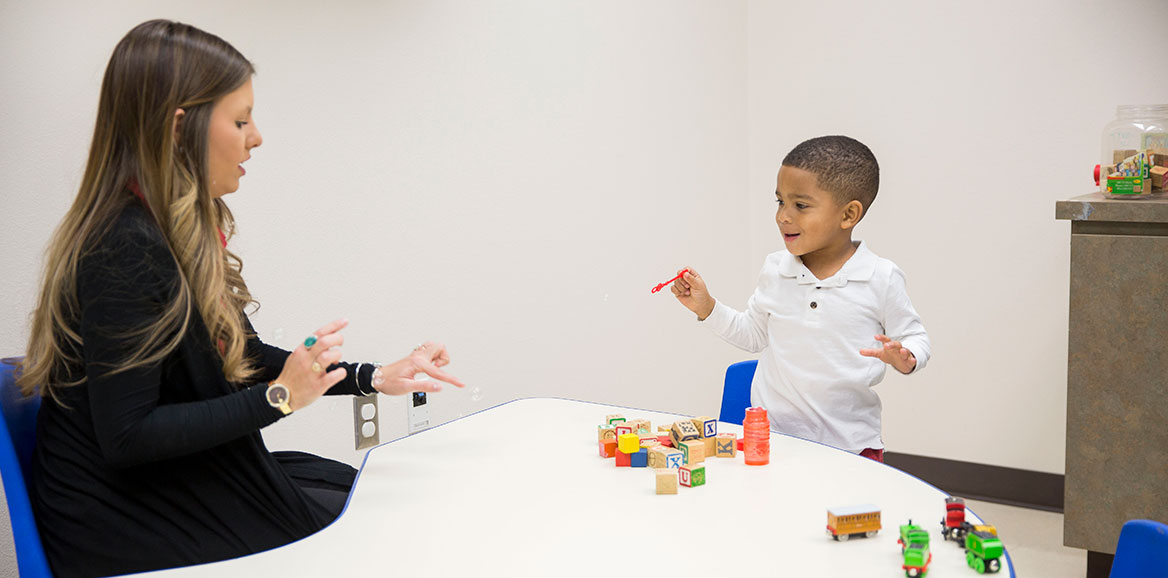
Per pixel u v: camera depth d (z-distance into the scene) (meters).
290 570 1.03
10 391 1.32
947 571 1.00
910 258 2.99
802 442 1.50
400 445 1.50
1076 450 2.03
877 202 3.03
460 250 2.34
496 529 1.14
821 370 1.86
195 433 1.19
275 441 2.01
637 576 1.00
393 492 1.28
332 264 2.07
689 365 3.13
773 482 1.30
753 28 3.21
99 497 1.24
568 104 2.60
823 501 1.22
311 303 2.04
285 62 1.95
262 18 1.91
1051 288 2.78
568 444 1.49
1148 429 1.95
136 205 1.25
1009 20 2.75
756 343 2.04
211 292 1.28
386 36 2.13
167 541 1.25
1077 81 2.68
